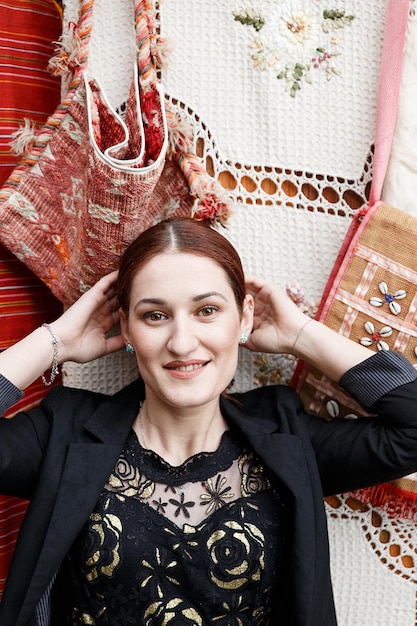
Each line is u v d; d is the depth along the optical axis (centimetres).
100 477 111
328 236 137
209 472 115
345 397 133
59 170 127
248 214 137
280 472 113
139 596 109
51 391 124
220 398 124
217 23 132
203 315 111
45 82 139
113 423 117
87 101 112
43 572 107
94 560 109
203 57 132
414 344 127
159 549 109
